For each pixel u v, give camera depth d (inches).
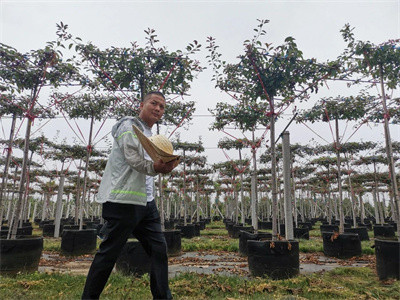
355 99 276.4
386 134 212.8
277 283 161.0
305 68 205.9
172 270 214.1
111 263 77.4
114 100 296.5
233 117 281.3
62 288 143.6
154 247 84.9
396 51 192.9
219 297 132.6
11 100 251.0
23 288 142.6
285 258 181.0
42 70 204.4
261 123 312.0
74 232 285.4
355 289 161.2
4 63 193.5
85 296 75.7
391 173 208.7
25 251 183.5
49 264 239.0
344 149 454.3
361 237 425.1
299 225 642.8
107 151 449.4
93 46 206.5
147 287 148.6
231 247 320.8
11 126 273.1
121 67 213.8
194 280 158.1
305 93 223.9
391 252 180.2
